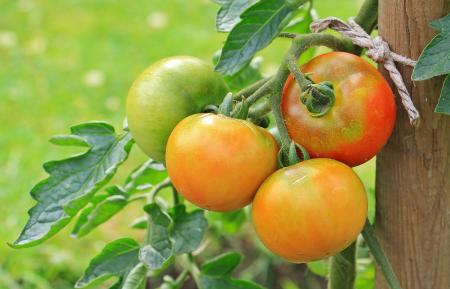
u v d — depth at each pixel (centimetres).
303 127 74
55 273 157
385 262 76
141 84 78
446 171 80
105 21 273
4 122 213
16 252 156
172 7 281
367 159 76
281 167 74
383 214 83
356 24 78
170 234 85
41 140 203
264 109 79
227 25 81
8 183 180
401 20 77
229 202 73
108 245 87
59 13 280
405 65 78
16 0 291
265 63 233
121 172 188
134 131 79
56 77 237
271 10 78
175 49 252
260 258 162
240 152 72
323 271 107
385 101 74
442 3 76
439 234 82
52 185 83
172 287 96
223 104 74
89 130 85
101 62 245
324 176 72
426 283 83
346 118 73
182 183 73
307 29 93
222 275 94
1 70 241
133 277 86
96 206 92
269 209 72
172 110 77
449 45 72
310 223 71
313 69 75
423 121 79
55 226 81
